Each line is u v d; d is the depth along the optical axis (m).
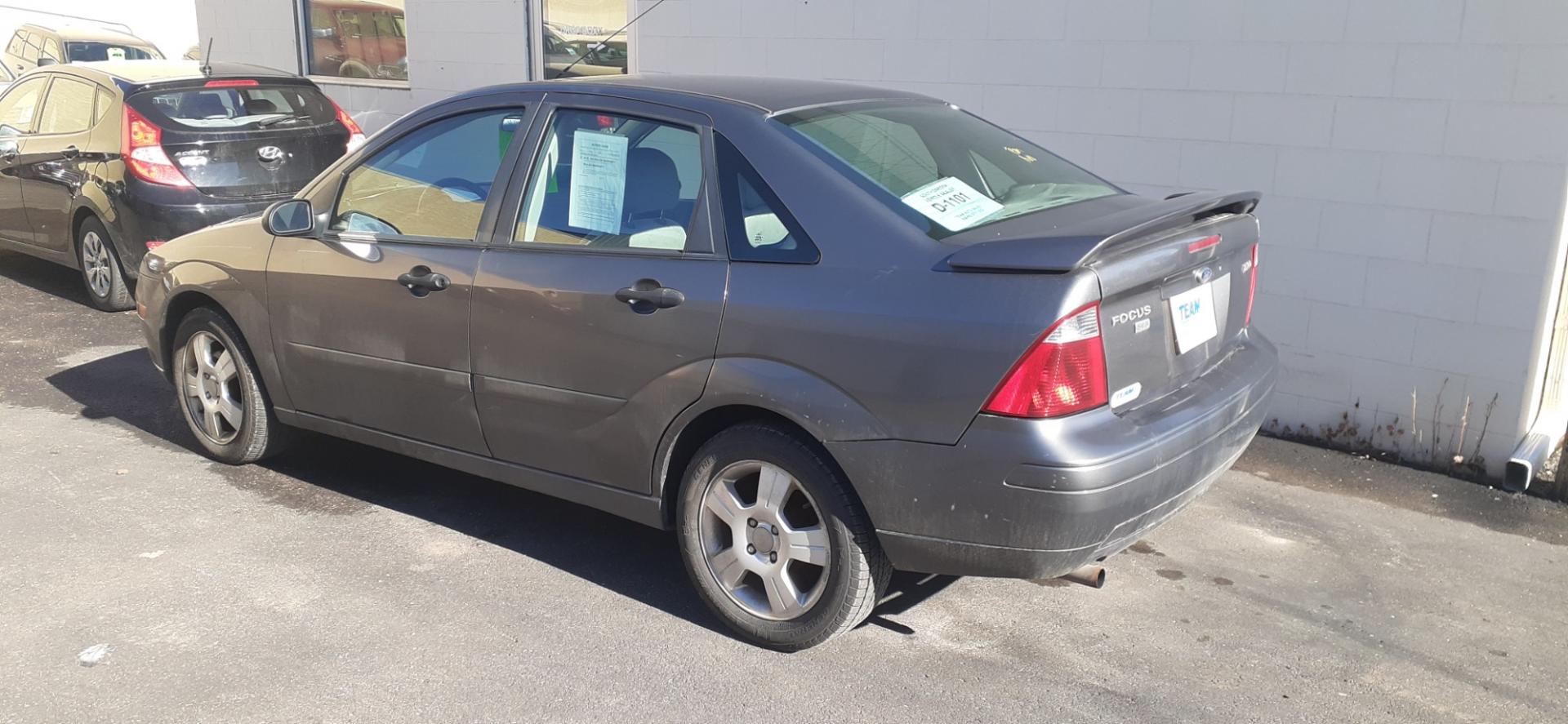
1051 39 6.43
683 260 3.70
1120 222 3.36
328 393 4.73
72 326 7.68
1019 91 6.62
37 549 4.36
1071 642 3.84
